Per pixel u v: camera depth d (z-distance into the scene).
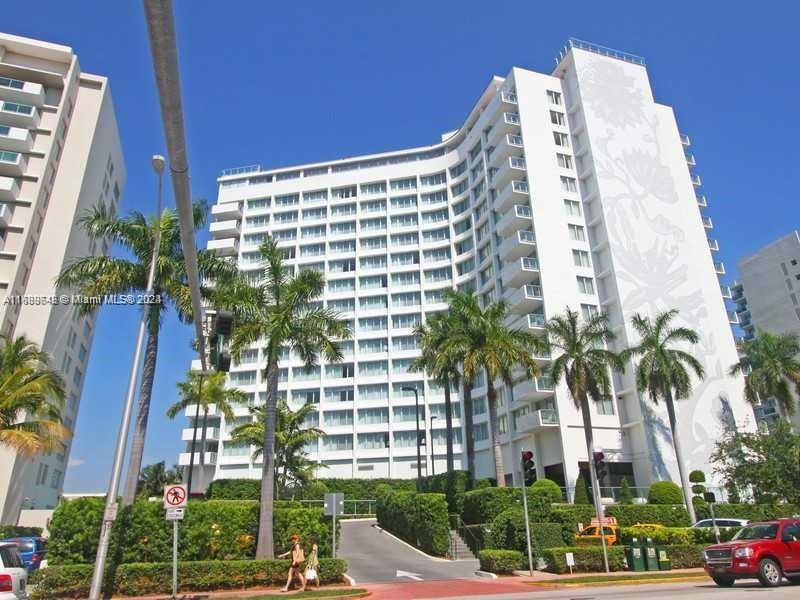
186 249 9.90
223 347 14.83
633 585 19.98
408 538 36.78
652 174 62.94
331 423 73.94
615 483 51.22
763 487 39.00
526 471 23.09
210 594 18.86
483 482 41.78
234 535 22.67
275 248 27.72
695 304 58.38
